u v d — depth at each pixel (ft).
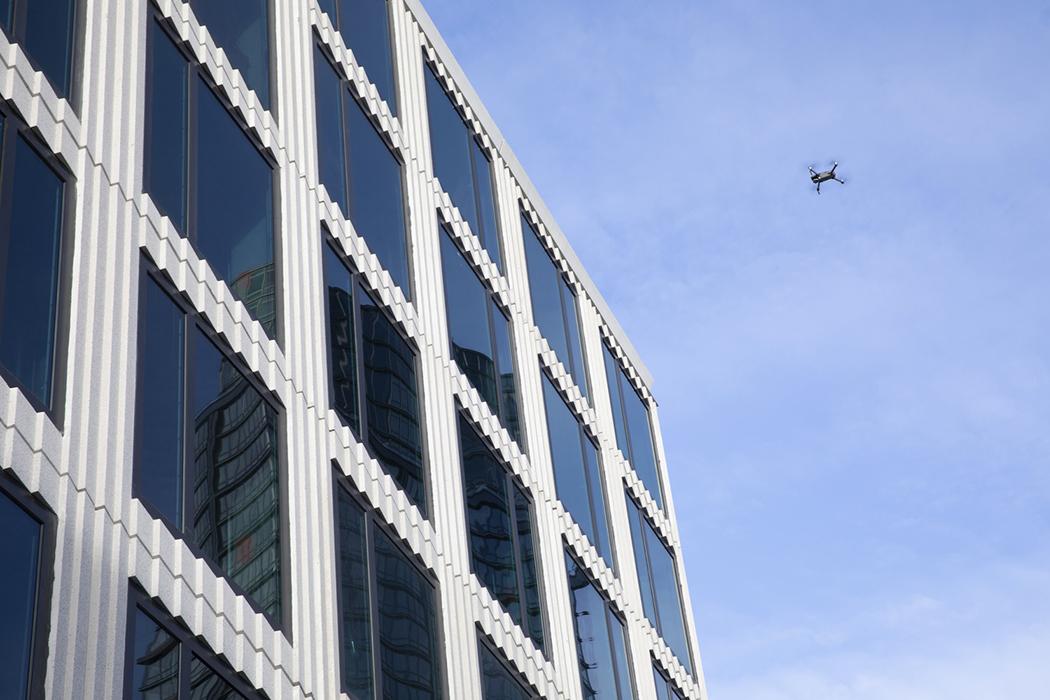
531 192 161.38
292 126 105.91
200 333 83.10
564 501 136.77
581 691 122.21
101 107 80.64
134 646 67.36
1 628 60.23
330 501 90.63
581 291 168.14
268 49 108.17
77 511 66.69
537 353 144.25
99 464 69.46
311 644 82.28
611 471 154.20
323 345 97.55
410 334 114.21
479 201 144.87
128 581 68.59
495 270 140.56
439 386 116.16
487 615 108.58
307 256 100.12
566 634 123.34
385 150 124.47
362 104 122.52
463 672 100.53
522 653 112.78
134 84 84.69
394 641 92.84
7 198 70.44
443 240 130.21
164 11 92.32
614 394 167.53
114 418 71.97
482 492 117.50
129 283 76.89
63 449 67.36
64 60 79.77
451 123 144.87
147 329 77.77
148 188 82.94
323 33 119.75
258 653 77.05
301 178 104.06
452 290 128.06
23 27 77.20
